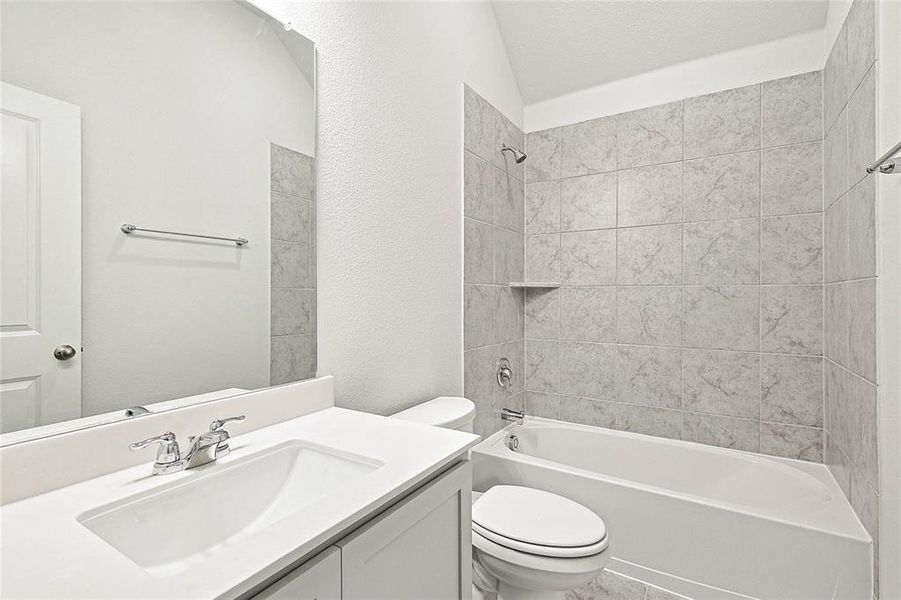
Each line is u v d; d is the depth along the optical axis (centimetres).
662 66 237
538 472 198
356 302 150
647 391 243
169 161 97
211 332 106
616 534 181
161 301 96
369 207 156
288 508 95
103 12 86
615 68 245
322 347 137
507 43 252
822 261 203
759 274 216
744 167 219
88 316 84
